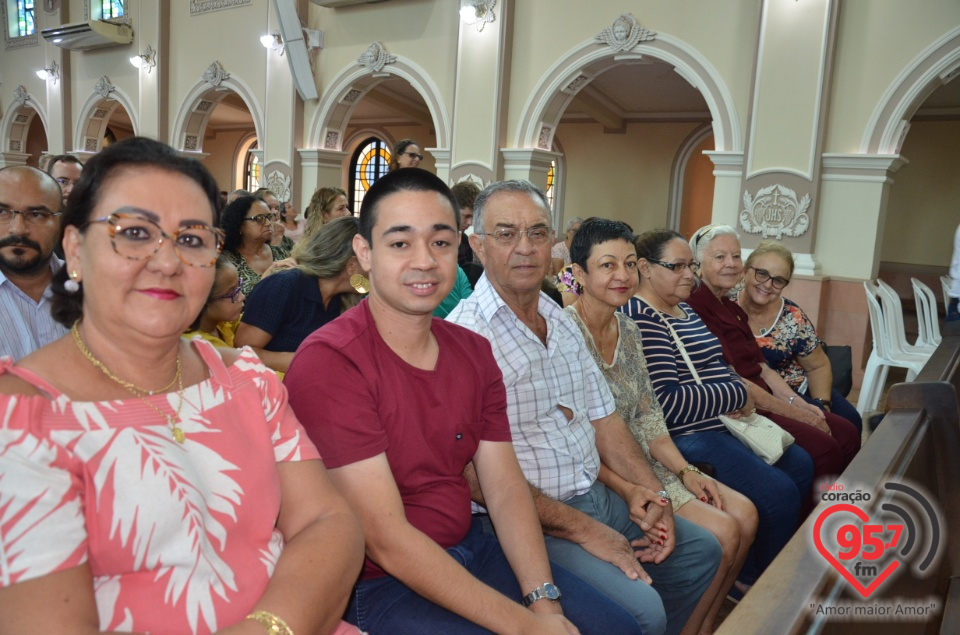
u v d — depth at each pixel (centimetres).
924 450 186
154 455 101
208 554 105
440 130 891
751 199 678
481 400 166
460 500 161
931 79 598
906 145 1038
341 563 113
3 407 91
